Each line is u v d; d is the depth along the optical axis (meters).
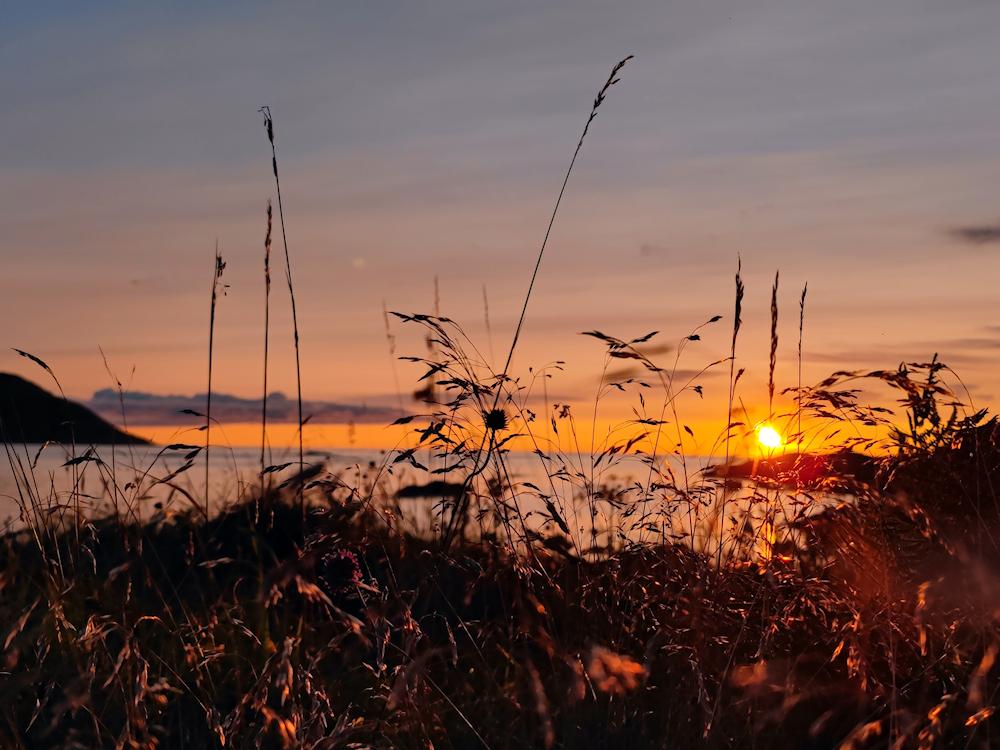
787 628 0.89
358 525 0.81
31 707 0.85
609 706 0.82
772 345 1.00
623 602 0.96
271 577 0.61
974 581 0.81
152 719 0.88
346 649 0.93
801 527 0.92
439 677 0.94
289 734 0.68
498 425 0.95
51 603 0.89
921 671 0.82
